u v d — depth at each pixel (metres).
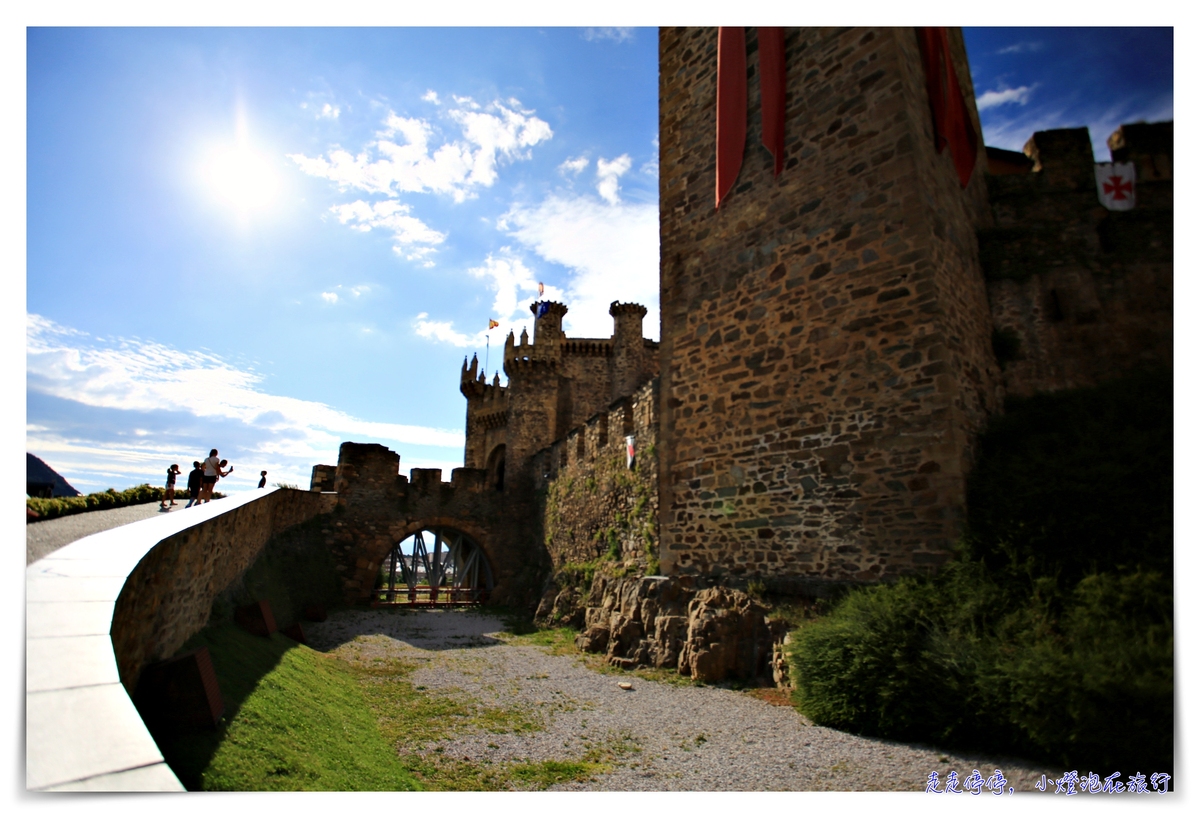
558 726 7.41
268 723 5.36
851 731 6.38
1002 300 10.20
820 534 8.83
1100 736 4.66
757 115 10.88
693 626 9.67
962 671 5.77
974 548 7.04
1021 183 11.34
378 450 24.62
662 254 12.27
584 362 34.75
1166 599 5.07
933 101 9.79
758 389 10.05
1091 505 6.39
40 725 2.55
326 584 21.69
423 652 13.23
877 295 8.76
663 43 13.23
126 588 4.50
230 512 9.71
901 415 8.23
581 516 18.95
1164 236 10.13
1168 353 9.58
